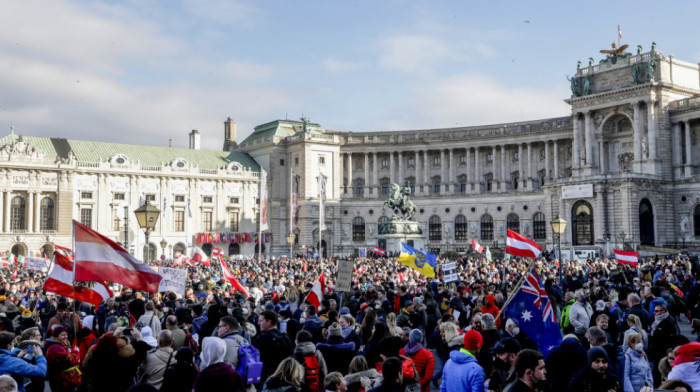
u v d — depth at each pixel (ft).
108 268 67.62
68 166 422.41
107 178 441.27
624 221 375.25
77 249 66.74
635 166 401.29
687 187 393.50
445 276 135.33
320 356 57.06
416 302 101.76
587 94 422.41
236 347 57.57
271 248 505.25
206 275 204.95
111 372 49.06
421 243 317.22
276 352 60.59
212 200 482.28
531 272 68.85
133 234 444.96
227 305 101.30
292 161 510.58
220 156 512.22
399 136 508.53
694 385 45.34
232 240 481.05
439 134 501.97
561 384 51.70
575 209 397.60
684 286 143.74
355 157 525.34
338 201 511.81
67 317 84.79
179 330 66.74
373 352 61.31
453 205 488.02
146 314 78.23
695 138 403.34
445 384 51.29
